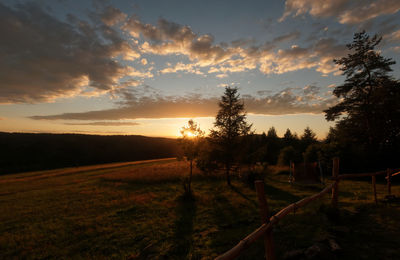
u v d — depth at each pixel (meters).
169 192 15.25
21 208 11.88
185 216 9.09
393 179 17.67
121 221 8.69
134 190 16.31
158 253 5.50
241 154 16.88
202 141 14.30
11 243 6.97
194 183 19.33
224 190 15.67
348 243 4.21
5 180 28.02
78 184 20.39
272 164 33.00
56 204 12.44
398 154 19.25
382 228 4.74
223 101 17.67
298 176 17.67
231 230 6.73
